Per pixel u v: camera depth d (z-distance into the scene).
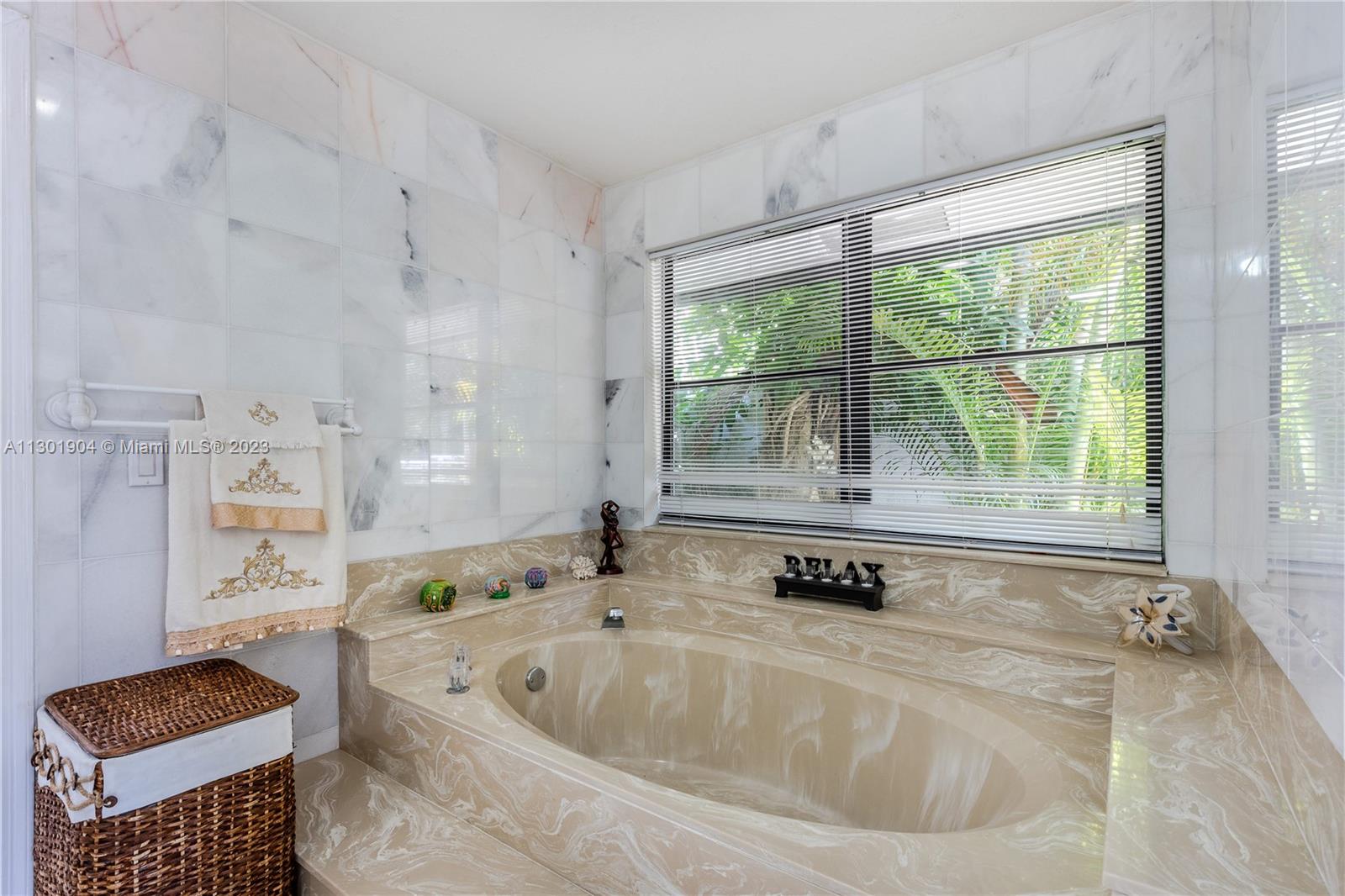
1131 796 1.02
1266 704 1.14
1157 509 1.88
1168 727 1.27
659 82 2.22
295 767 1.90
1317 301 0.84
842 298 2.46
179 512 1.57
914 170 2.22
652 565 2.92
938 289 2.24
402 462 2.20
